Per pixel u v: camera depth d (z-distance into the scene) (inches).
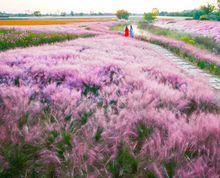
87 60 287.7
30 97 163.8
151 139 109.2
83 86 194.1
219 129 115.4
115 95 170.2
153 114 135.4
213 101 182.5
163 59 461.1
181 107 160.9
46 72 217.3
